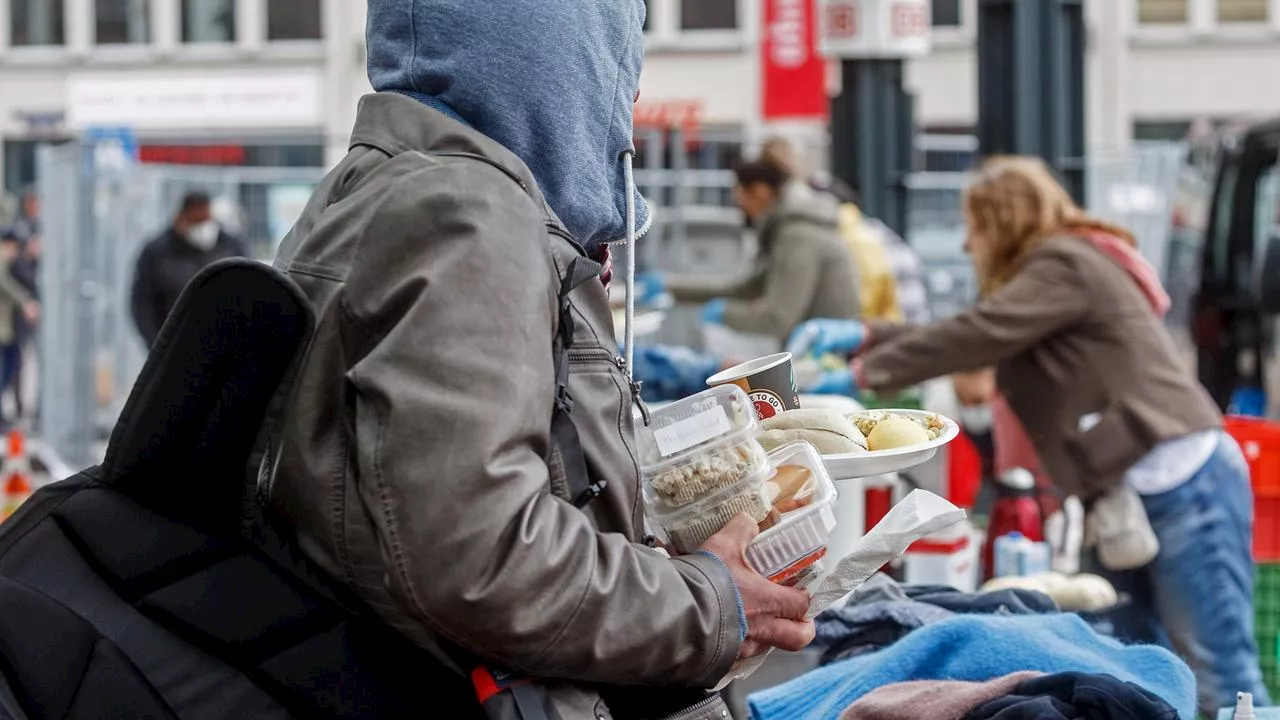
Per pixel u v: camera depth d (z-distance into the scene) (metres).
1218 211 11.50
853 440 2.29
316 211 1.98
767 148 7.18
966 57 30.86
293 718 1.89
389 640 1.91
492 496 1.75
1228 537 4.74
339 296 1.85
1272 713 2.63
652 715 2.02
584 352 1.97
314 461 1.87
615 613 1.83
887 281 8.27
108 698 1.86
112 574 1.92
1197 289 11.54
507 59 1.97
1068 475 4.83
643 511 2.04
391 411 1.76
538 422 1.82
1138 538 4.68
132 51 32.16
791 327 6.81
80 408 11.38
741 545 2.00
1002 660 2.59
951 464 7.14
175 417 1.91
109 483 1.97
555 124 1.99
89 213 11.33
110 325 11.41
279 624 1.90
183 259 11.22
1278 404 11.08
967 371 4.90
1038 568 4.61
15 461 9.39
